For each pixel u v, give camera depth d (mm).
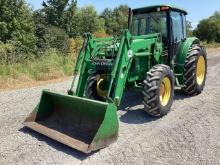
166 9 6879
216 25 43750
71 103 5309
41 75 11742
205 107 6602
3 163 4238
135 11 7375
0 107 7047
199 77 7738
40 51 16125
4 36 26219
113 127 4754
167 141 4855
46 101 5688
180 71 7289
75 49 20484
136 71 6227
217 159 4215
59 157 4398
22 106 7113
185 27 7859
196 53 7266
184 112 6289
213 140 4824
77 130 5121
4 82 10227
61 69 12789
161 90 5902
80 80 6129
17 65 12008
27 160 4316
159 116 5945
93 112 5008
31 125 5398
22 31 26781
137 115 6156
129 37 5672
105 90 6297
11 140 4988
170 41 7000
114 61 5465
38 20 34688
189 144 4715
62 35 24688
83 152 4473
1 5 26422
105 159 4320
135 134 5172
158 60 6680
